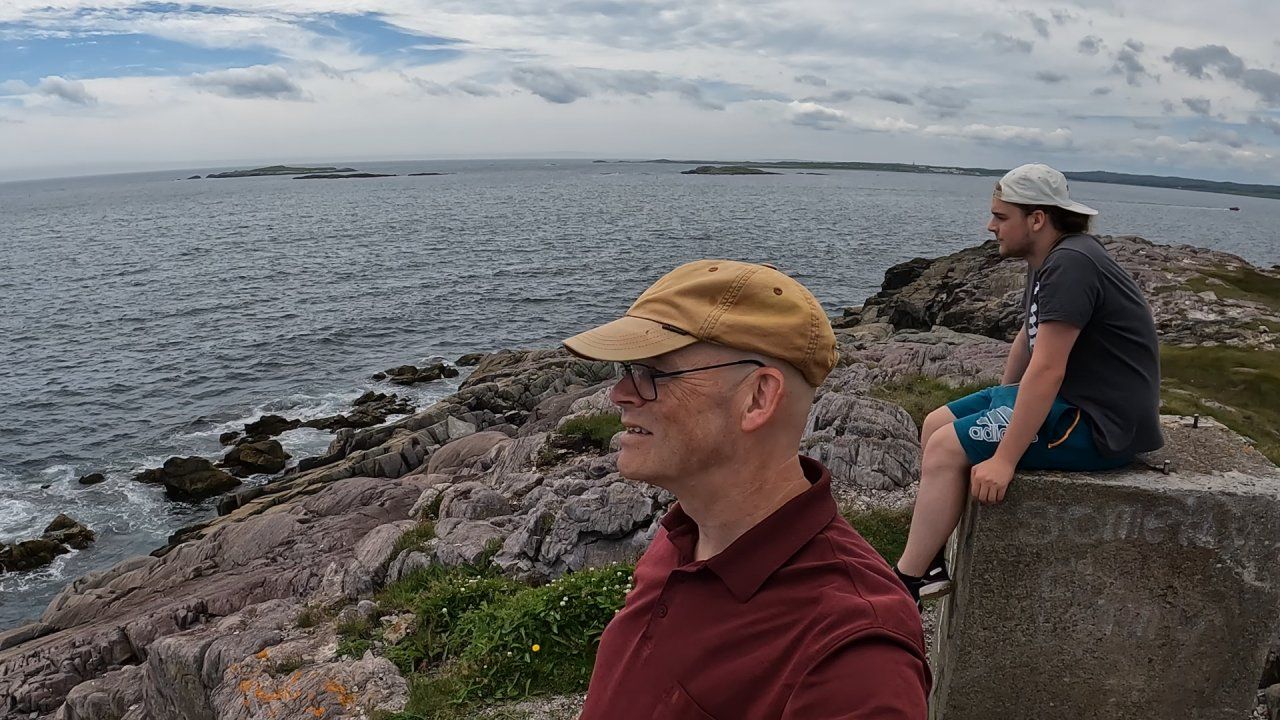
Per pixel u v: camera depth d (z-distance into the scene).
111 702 9.68
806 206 145.00
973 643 3.55
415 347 41.00
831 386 14.16
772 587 1.62
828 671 1.44
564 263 67.88
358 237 92.62
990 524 3.40
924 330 33.25
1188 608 3.34
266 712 6.38
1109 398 3.28
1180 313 25.92
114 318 49.38
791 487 1.75
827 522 1.69
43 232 114.81
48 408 32.72
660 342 1.67
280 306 51.66
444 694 5.99
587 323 45.97
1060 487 3.31
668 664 1.67
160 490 24.59
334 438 28.02
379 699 6.14
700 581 1.71
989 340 23.12
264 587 11.30
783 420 1.71
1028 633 3.48
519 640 6.34
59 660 11.50
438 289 56.44
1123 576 3.36
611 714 1.76
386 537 9.55
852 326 36.94
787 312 1.66
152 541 21.64
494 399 25.42
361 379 35.56
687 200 160.38
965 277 35.72
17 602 18.91
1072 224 3.36
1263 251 94.06
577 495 9.27
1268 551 3.24
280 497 19.80
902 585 1.64
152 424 30.64
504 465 13.33
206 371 37.34
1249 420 14.32
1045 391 3.17
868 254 73.69
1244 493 3.21
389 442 22.67
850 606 1.52
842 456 9.27
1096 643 3.44
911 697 1.40
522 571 8.18
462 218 117.81
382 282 59.78
